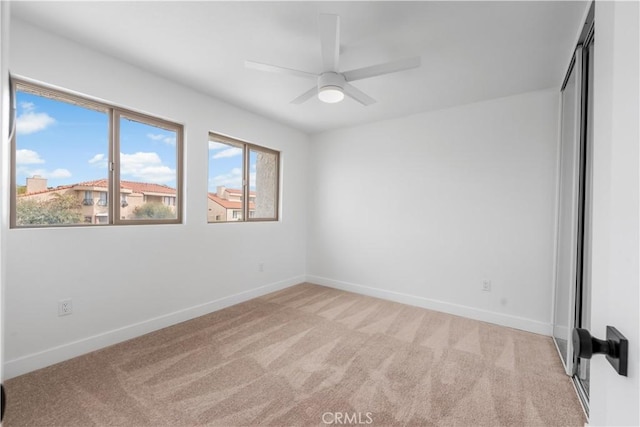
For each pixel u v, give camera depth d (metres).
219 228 3.17
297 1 1.64
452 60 2.21
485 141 3.00
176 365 2.03
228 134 3.20
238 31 1.94
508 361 2.16
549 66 2.27
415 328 2.74
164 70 2.48
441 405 1.67
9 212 1.89
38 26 1.91
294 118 3.66
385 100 3.01
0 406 0.45
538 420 1.56
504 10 1.67
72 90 2.08
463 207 3.12
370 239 3.79
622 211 0.49
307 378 1.91
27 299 1.90
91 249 2.20
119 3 1.68
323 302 3.47
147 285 2.55
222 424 1.50
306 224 4.42
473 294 3.05
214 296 3.12
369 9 1.69
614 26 0.53
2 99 0.50
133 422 1.50
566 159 2.34
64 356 2.06
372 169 3.78
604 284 0.55
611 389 0.52
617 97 0.51
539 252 2.72
